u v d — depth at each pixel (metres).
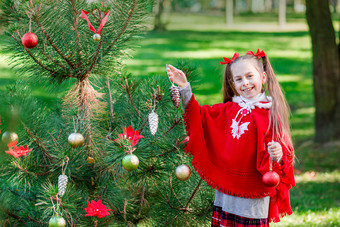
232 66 2.37
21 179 2.37
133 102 2.49
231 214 2.30
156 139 2.38
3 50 2.44
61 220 2.05
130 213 2.65
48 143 2.47
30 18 2.21
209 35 20.97
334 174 5.24
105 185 2.49
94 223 2.34
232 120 2.33
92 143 2.52
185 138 2.35
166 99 2.41
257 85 2.32
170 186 2.50
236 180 2.27
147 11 2.46
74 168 2.38
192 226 2.59
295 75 11.76
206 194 2.59
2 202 2.40
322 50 6.22
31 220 2.43
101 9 2.24
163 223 2.59
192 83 2.54
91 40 2.44
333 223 3.59
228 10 28.58
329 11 6.11
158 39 18.91
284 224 3.62
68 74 2.50
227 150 2.31
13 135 2.23
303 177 5.17
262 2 45.53
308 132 7.24
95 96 2.65
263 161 2.23
